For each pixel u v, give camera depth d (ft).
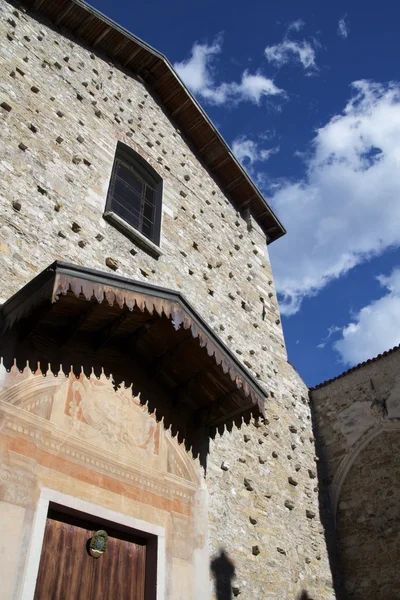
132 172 36.88
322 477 39.45
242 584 25.23
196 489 25.57
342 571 35.40
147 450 23.91
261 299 42.65
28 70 31.42
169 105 45.27
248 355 36.73
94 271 19.51
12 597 16.21
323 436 42.50
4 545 16.79
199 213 41.11
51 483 19.31
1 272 21.97
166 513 23.29
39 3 35.17
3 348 20.08
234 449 30.12
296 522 32.42
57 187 27.86
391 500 36.35
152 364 25.62
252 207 49.57
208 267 37.96
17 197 25.04
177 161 42.22
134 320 22.84
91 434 21.76
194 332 22.08
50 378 21.36
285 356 41.81
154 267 31.78
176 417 26.32
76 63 36.70
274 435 35.14
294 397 40.98
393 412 39.73
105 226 29.58
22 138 27.63
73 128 32.14
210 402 26.53
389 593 33.06
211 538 24.98
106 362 23.90
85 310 21.11
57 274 18.42
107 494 21.11
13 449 18.75
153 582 21.29
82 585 19.22
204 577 23.35
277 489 32.09
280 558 28.91
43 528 18.19
